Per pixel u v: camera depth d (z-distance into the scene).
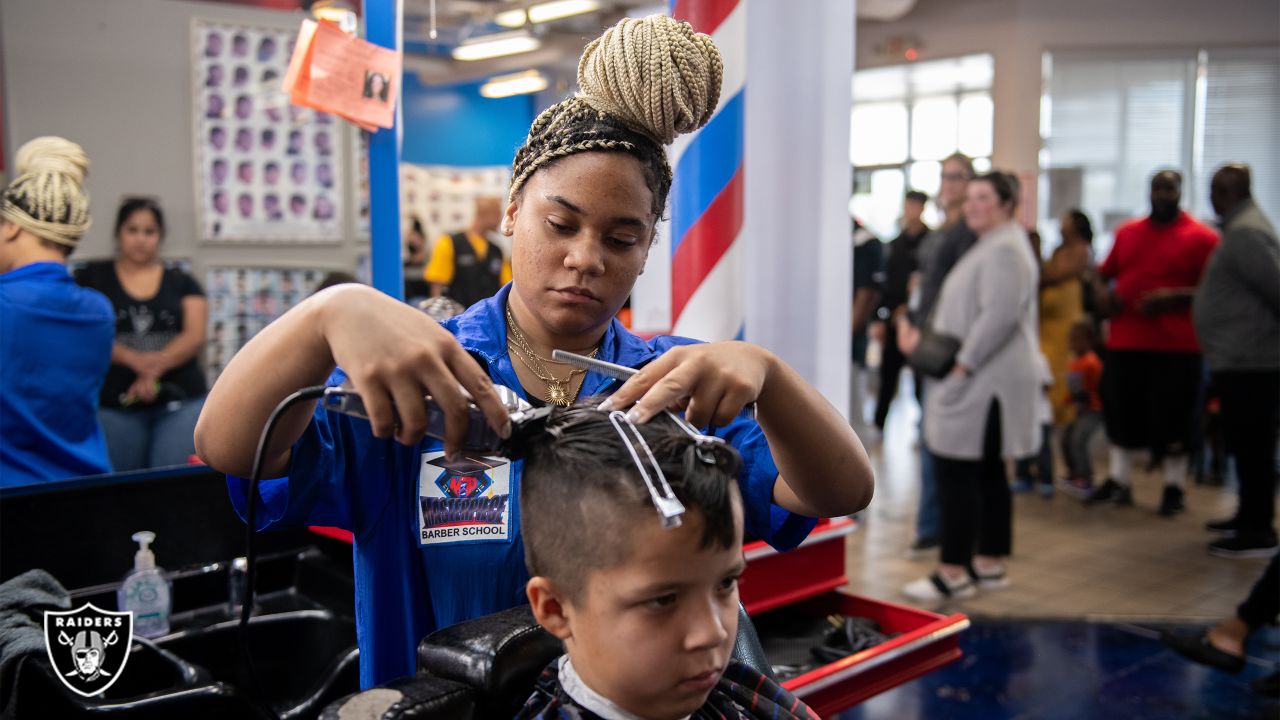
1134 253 5.34
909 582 4.28
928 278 4.24
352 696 0.84
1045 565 4.55
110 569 1.92
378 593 1.08
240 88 2.14
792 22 2.49
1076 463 5.87
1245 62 9.10
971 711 3.12
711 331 2.21
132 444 1.99
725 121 2.15
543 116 1.03
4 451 1.81
